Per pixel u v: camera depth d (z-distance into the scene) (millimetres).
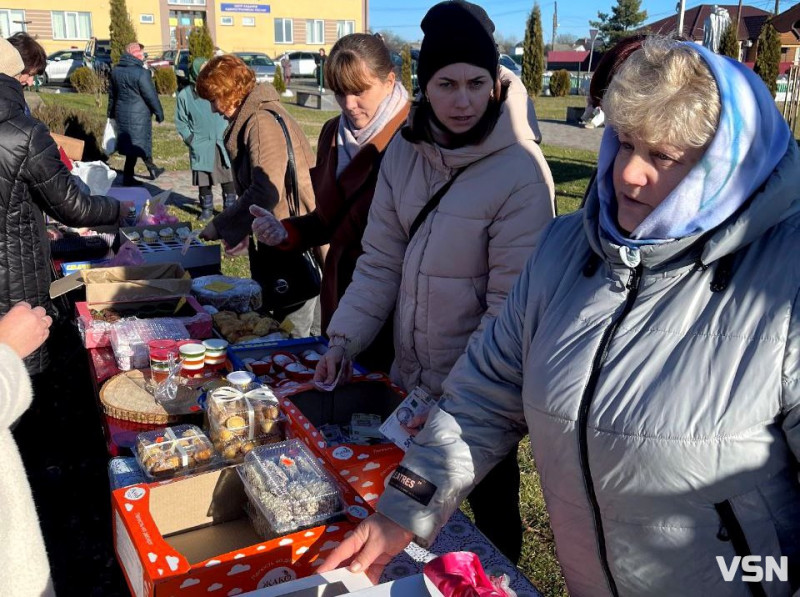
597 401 1189
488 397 1442
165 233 3885
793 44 28328
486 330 1489
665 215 1099
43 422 3490
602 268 1271
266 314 3045
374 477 1699
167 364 2229
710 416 1093
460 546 1615
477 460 1432
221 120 7434
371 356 2439
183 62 17094
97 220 3021
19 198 2764
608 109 1116
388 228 2154
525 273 1419
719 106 1048
